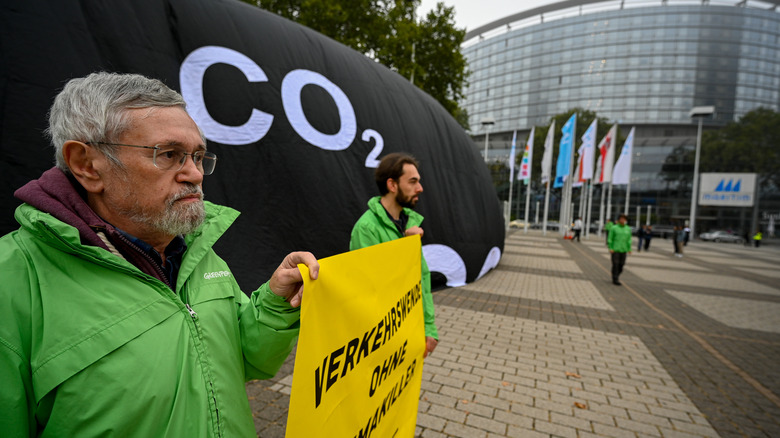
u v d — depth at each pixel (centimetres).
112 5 326
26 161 270
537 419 278
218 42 399
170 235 89
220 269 104
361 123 525
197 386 82
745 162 4488
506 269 993
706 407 308
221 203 382
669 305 685
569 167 2023
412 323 159
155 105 82
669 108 5719
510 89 6644
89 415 68
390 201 216
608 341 459
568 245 2009
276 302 96
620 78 5884
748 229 4609
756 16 5703
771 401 323
